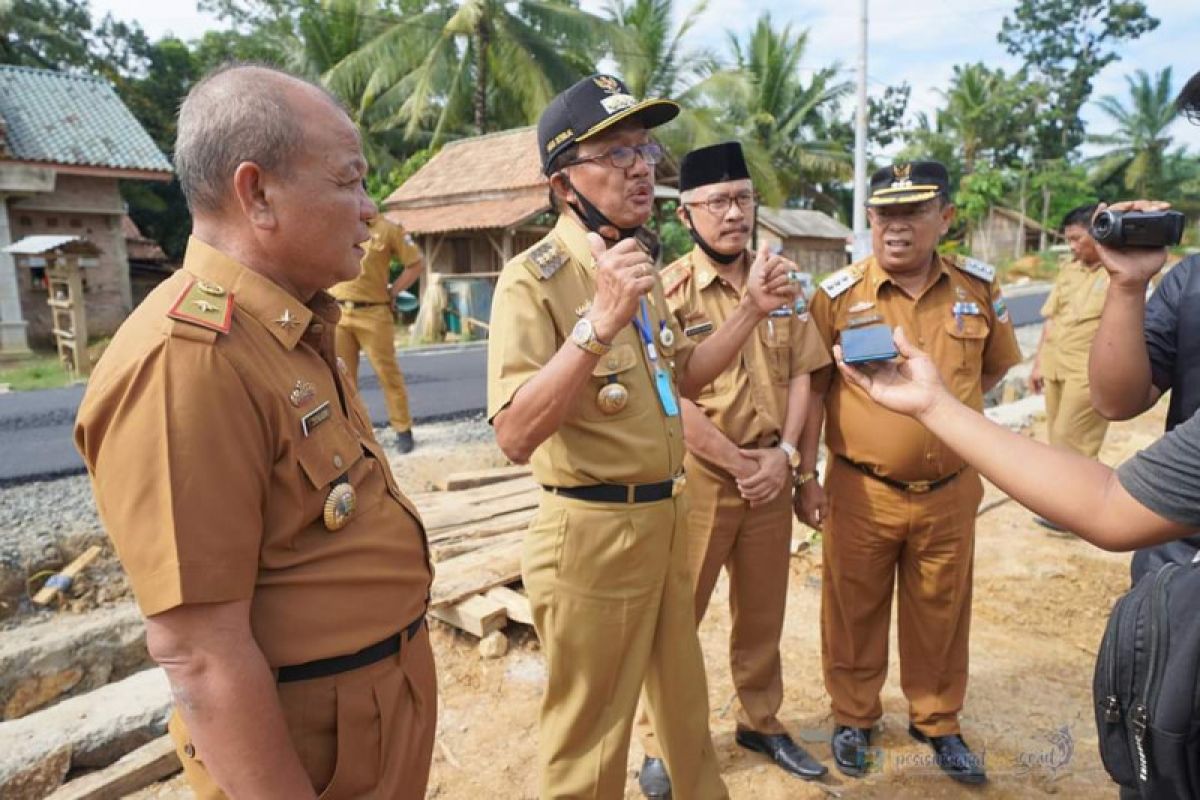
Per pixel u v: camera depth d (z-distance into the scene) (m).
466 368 11.02
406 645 1.51
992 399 9.07
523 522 4.69
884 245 2.69
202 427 1.19
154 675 3.27
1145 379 2.00
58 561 4.41
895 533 2.71
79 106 16.70
